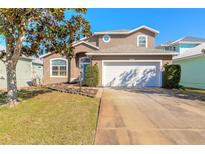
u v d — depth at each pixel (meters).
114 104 9.16
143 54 17.94
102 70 18.28
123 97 11.29
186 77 20.84
